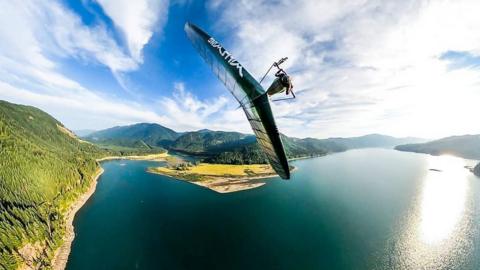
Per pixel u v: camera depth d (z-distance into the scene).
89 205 106.94
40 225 65.88
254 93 8.89
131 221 91.25
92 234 79.06
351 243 77.12
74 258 64.94
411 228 87.25
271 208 109.94
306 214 101.94
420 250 72.88
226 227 89.19
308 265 65.69
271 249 73.69
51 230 70.50
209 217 98.81
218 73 10.84
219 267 64.50
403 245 75.56
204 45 10.80
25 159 97.44
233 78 9.48
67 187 106.06
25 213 65.69
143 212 101.56
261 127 9.86
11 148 99.50
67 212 92.06
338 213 102.75
